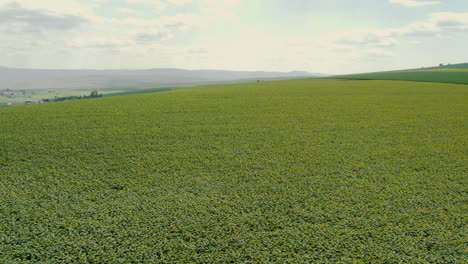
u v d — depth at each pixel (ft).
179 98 91.09
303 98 90.07
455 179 29.07
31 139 44.75
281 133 48.34
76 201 24.85
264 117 61.52
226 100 86.28
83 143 42.63
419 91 107.86
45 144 42.06
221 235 20.03
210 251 18.39
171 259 17.66
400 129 50.52
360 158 35.70
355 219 21.88
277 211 23.12
